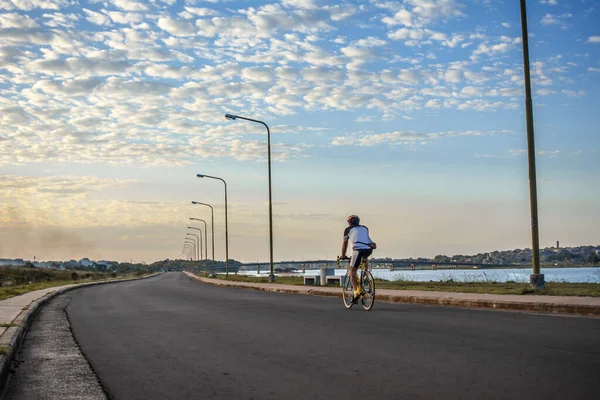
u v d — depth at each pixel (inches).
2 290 1343.5
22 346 437.4
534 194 726.5
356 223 649.0
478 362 301.4
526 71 740.7
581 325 428.8
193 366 325.4
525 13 742.5
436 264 4060.0
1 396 272.7
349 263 654.5
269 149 1673.2
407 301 727.7
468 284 1000.2
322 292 998.4
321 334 432.8
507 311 561.9
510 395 233.3
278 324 509.0
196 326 517.3
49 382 300.5
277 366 314.8
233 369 311.3
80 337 478.6
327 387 261.9
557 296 628.7
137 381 293.4
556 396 228.5
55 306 876.0
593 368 274.7
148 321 580.7
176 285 1820.9
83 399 262.2
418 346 359.9
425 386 255.4
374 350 352.2
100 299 1027.9
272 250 1647.4
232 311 665.0
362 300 635.5
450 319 499.2
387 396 241.6
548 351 323.3
